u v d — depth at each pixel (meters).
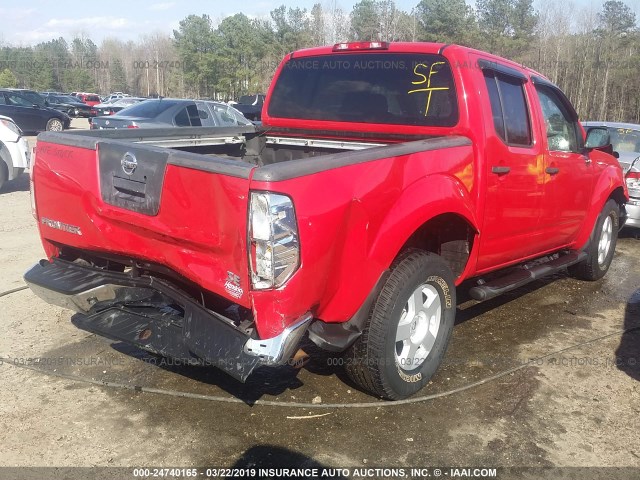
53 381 3.84
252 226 2.74
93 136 3.70
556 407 3.72
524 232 4.72
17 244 7.18
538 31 53.22
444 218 3.91
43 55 85.44
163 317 3.37
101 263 3.80
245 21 54.84
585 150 5.56
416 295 3.67
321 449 3.21
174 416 3.48
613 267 7.28
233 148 5.12
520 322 5.19
